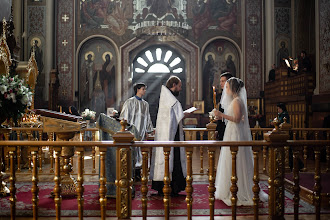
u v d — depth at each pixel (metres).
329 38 12.34
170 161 5.36
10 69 10.97
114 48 18.05
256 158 4.09
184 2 18.34
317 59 13.04
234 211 4.04
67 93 17.48
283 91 15.20
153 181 5.60
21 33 16.97
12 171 4.09
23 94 5.57
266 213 4.63
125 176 4.07
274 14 17.78
